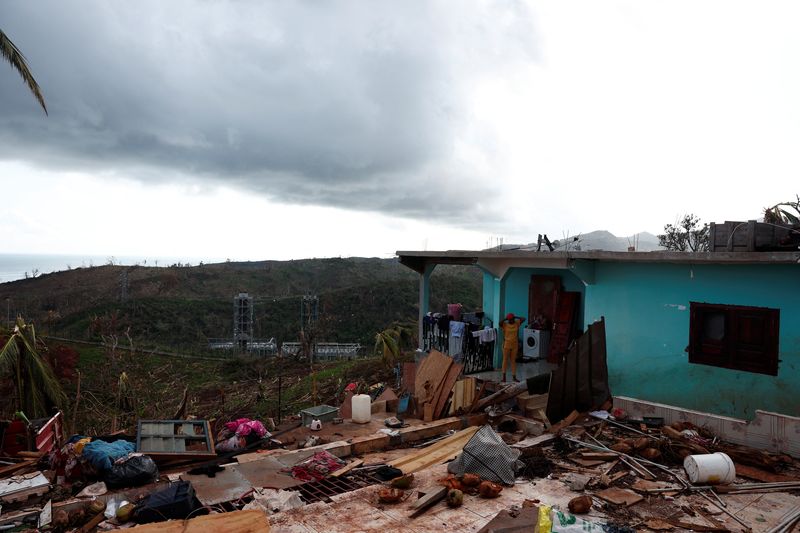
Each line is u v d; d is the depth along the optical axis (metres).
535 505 6.96
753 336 9.82
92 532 6.38
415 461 9.10
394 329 34.16
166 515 6.62
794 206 12.19
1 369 17.06
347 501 7.24
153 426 9.70
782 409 9.50
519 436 10.65
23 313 69.44
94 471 7.76
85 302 78.38
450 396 11.98
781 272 9.48
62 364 35.97
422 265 15.66
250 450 9.71
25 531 6.37
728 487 7.50
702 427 9.74
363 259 127.50
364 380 29.00
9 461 8.46
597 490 7.50
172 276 95.06
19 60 12.05
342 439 10.25
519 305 15.34
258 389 32.62
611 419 10.64
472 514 6.80
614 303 11.74
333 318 64.38
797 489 7.46
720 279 10.21
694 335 10.54
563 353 13.92
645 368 11.27
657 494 7.35
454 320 14.96
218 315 74.44
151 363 44.81
